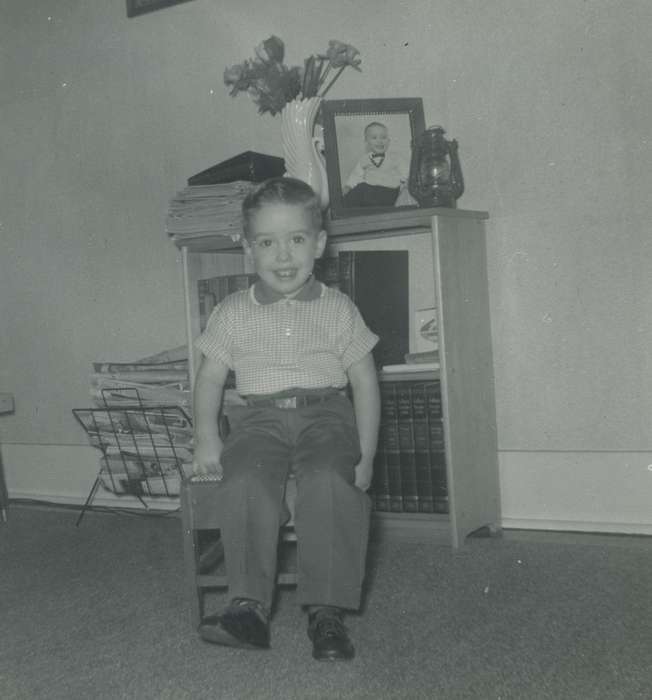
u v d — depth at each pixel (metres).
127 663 1.72
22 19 3.45
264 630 1.67
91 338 3.41
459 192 2.55
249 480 1.73
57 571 2.43
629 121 2.48
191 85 3.14
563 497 2.63
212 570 2.44
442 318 2.40
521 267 2.64
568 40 2.54
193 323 2.61
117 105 3.29
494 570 2.21
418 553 2.40
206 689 1.58
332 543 1.70
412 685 1.54
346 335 1.93
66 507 3.37
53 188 3.45
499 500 2.66
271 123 3.00
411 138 2.64
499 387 2.70
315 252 1.91
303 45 2.93
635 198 2.49
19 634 1.92
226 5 3.05
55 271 3.46
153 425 2.92
